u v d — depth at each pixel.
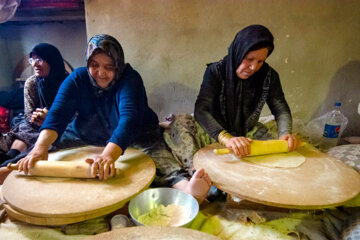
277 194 1.14
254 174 1.31
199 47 2.48
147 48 2.49
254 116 1.83
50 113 1.49
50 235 1.16
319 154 1.56
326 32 2.42
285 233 1.24
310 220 1.34
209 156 1.52
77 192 1.14
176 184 1.45
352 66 2.51
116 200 1.09
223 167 1.38
